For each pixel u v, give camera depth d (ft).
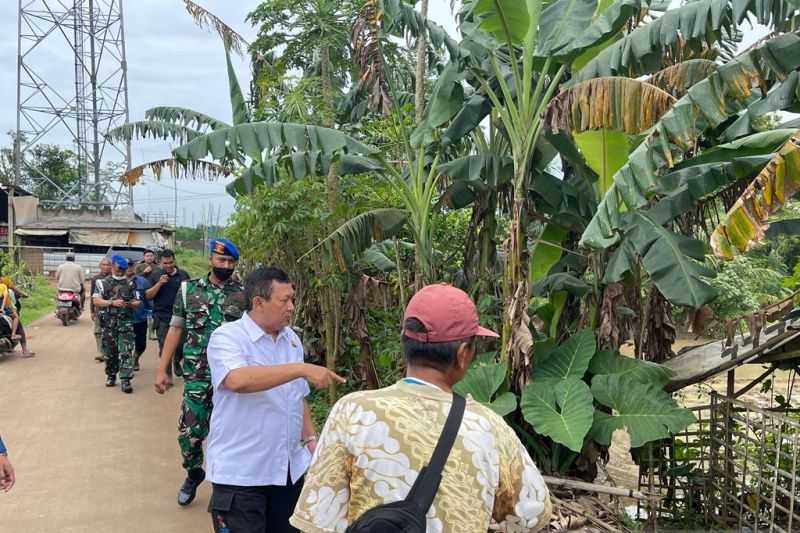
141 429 24.72
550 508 6.93
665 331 20.35
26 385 31.78
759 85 13.83
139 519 16.90
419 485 6.27
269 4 25.73
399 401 6.61
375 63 20.24
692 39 17.15
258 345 11.71
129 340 30.40
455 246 26.32
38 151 156.87
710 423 18.47
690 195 17.31
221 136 18.99
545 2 19.92
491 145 21.35
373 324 26.71
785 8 13.78
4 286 39.11
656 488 19.44
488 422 6.70
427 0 21.75
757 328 16.26
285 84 26.45
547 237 19.97
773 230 18.39
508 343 17.78
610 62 17.08
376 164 21.80
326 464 6.68
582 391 16.63
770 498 17.07
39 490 18.71
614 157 18.52
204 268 118.83
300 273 27.02
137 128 25.11
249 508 11.28
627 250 17.19
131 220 112.98
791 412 19.04
